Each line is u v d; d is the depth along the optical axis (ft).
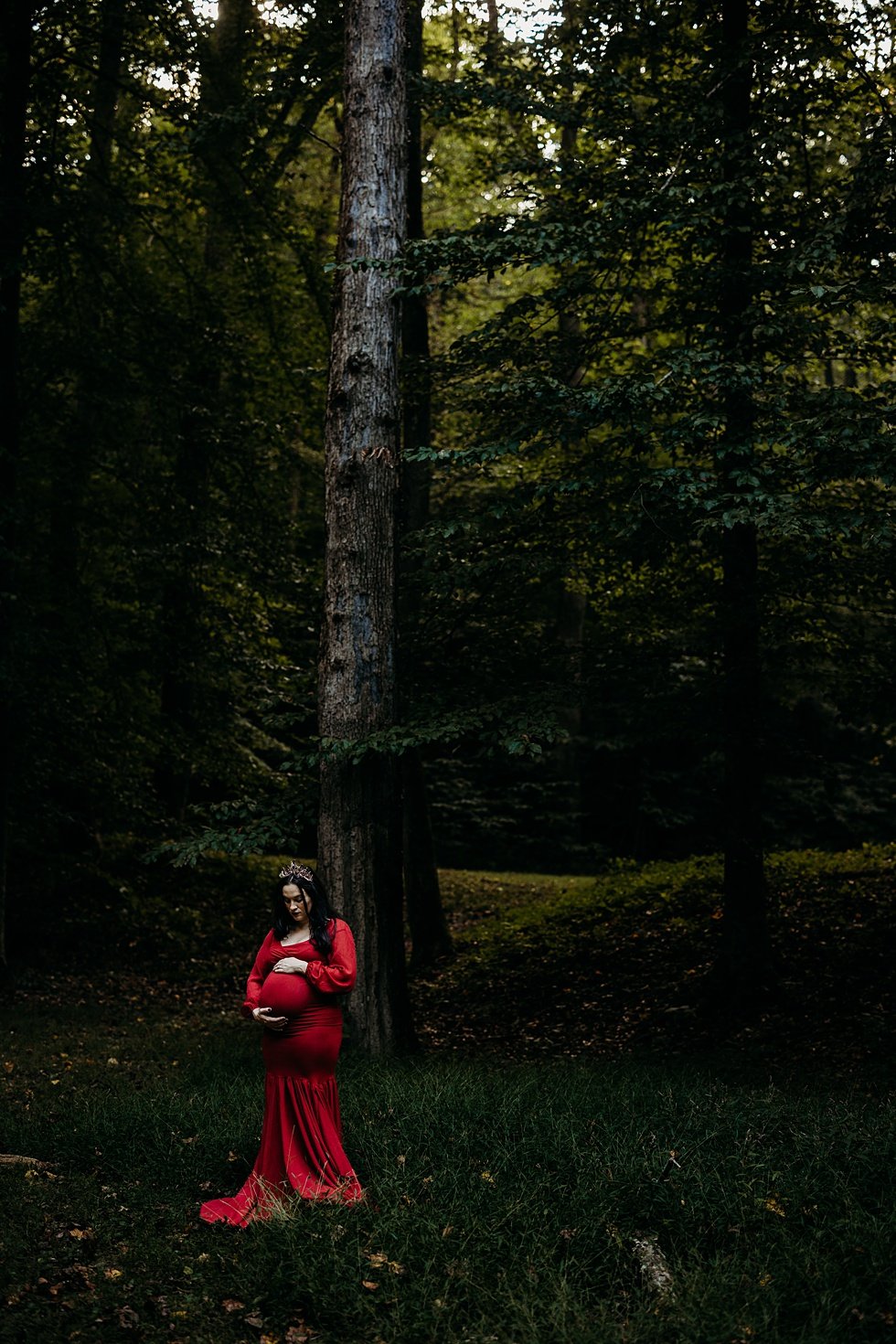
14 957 49.03
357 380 31.40
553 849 81.46
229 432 48.78
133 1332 13.94
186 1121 21.98
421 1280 14.67
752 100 37.22
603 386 28.19
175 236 52.95
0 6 43.19
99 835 60.64
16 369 43.11
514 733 29.60
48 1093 26.89
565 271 36.76
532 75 37.24
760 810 37.45
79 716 49.75
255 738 61.62
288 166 63.00
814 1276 14.06
